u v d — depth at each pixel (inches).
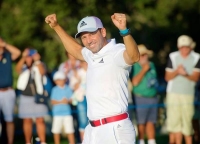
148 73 1147.9
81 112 1180.5
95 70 720.3
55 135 1177.4
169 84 1149.1
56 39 1781.5
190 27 1950.1
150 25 1895.9
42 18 1758.1
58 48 1775.3
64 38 781.3
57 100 1172.5
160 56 1921.8
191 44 1139.3
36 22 1752.0
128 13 1867.6
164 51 1925.4
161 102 1459.2
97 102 719.7
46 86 1178.0
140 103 1144.2
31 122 1161.4
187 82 1136.8
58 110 1173.7
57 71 1218.0
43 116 1164.5
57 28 783.1
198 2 1943.9
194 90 1152.2
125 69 712.4
